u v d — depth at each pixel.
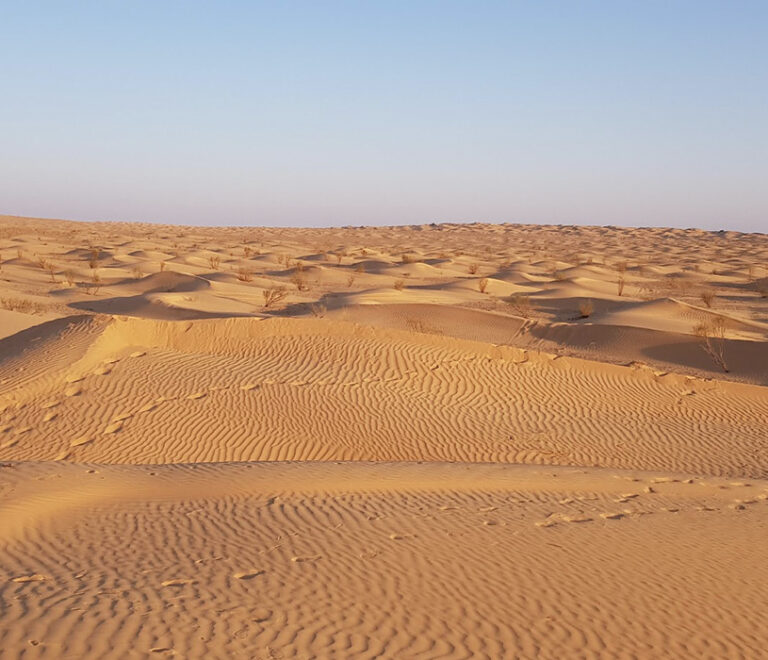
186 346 21.59
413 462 14.41
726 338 30.08
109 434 16.20
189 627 6.80
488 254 104.19
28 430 16.23
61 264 60.97
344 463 13.96
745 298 55.12
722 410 20.56
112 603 7.26
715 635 7.43
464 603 7.81
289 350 22.00
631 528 10.64
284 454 16.02
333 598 7.74
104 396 17.84
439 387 20.50
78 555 8.77
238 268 64.00
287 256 77.50
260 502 11.14
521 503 11.67
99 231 146.12
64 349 19.86
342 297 44.56
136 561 8.60
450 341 23.16
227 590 7.78
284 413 17.92
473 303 45.78
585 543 9.85
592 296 49.19
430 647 6.84
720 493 13.20
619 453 17.03
